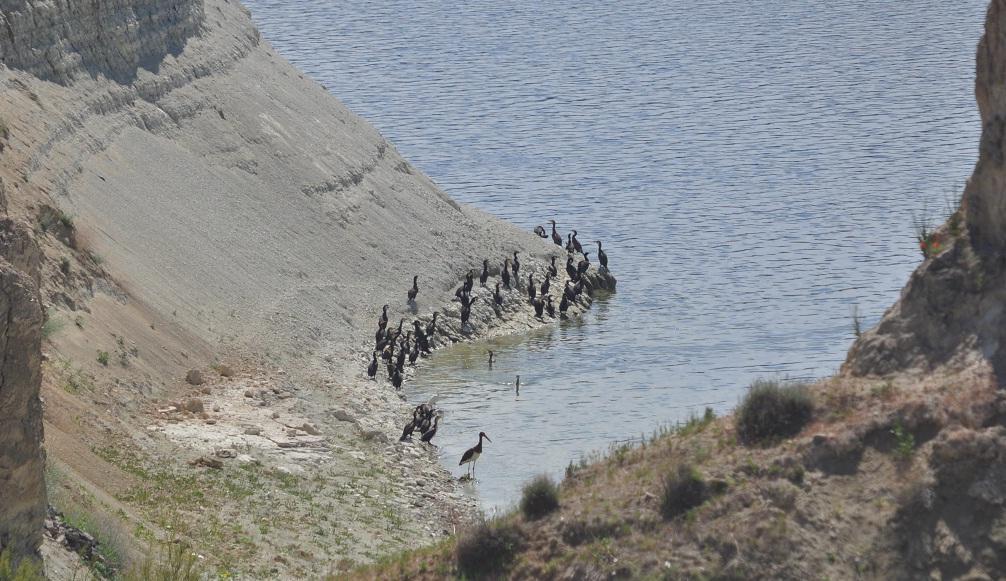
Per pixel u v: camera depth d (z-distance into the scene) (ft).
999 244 229.04
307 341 525.34
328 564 310.65
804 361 572.51
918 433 220.23
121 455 347.56
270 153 644.69
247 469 370.53
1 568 199.11
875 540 212.64
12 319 208.74
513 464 438.40
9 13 513.45
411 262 646.74
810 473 222.69
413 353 552.41
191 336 469.16
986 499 209.77
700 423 251.60
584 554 225.15
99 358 402.93
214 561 291.58
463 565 235.61
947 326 230.48
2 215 240.53
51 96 523.29
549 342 603.26
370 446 431.43
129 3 607.78
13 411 211.41
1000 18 227.61
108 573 242.58
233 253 552.41
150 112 593.42
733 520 220.43
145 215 520.83
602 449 451.94
